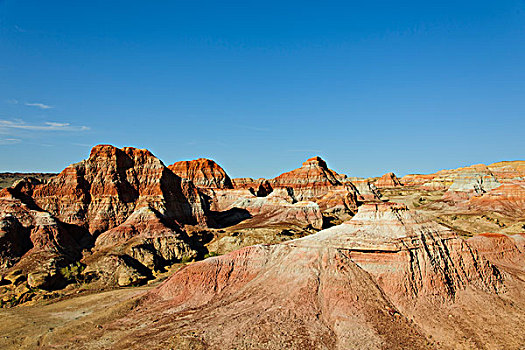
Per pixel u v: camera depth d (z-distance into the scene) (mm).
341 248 50844
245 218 148125
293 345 37719
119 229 95125
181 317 46688
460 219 130750
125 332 44500
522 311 44312
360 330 39562
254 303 46562
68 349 41094
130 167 113625
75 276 73562
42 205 99188
